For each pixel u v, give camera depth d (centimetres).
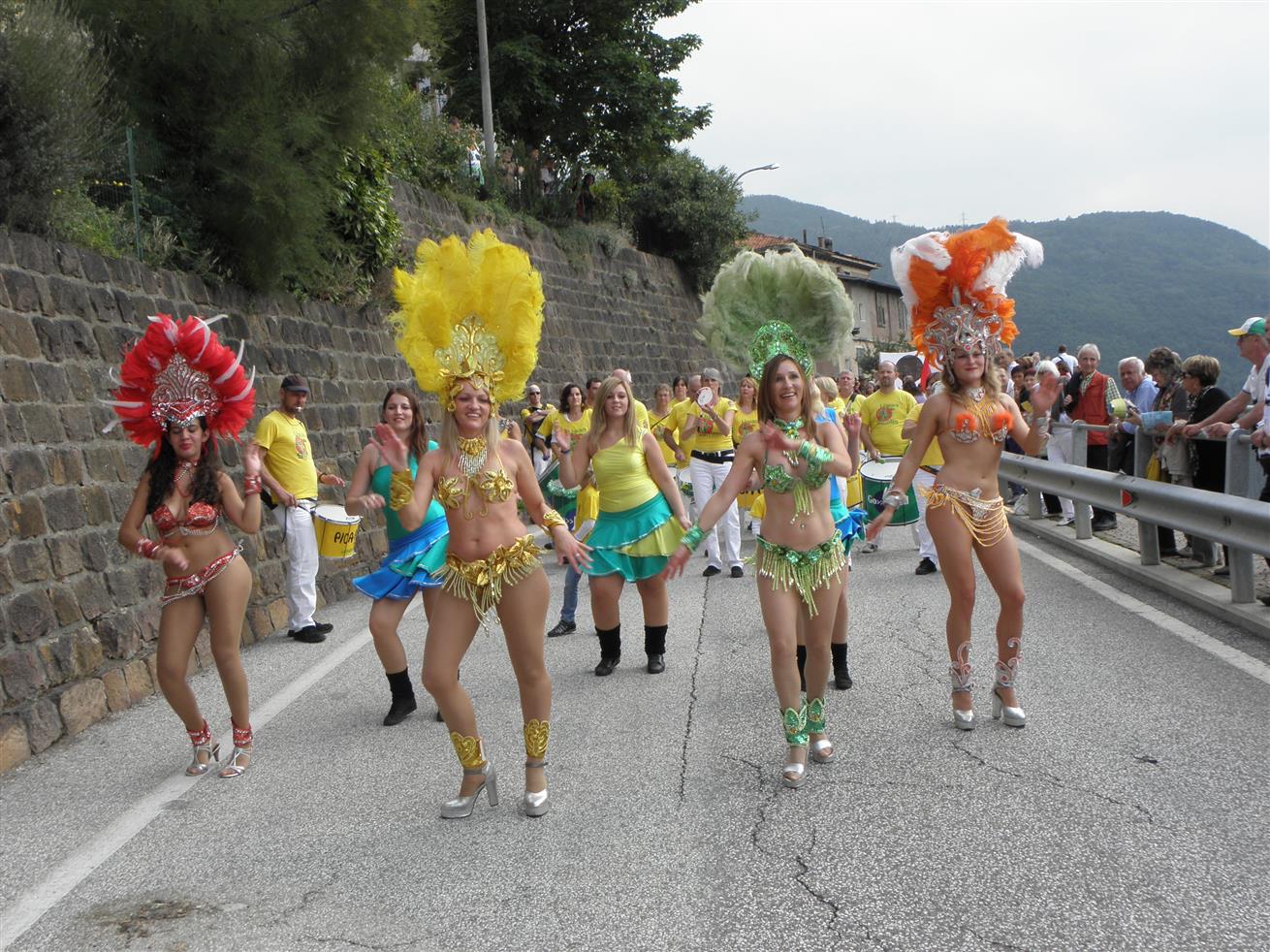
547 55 3017
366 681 731
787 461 507
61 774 564
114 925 385
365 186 1391
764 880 388
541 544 1312
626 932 357
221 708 684
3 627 611
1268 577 841
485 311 482
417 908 385
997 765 491
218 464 568
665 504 721
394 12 1188
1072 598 841
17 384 691
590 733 583
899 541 1255
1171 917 342
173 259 1013
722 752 536
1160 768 471
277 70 1139
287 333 1166
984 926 345
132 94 1070
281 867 429
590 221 2873
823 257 5466
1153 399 1226
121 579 734
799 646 661
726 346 633
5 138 771
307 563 885
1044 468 1160
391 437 461
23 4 845
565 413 1085
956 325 549
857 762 510
